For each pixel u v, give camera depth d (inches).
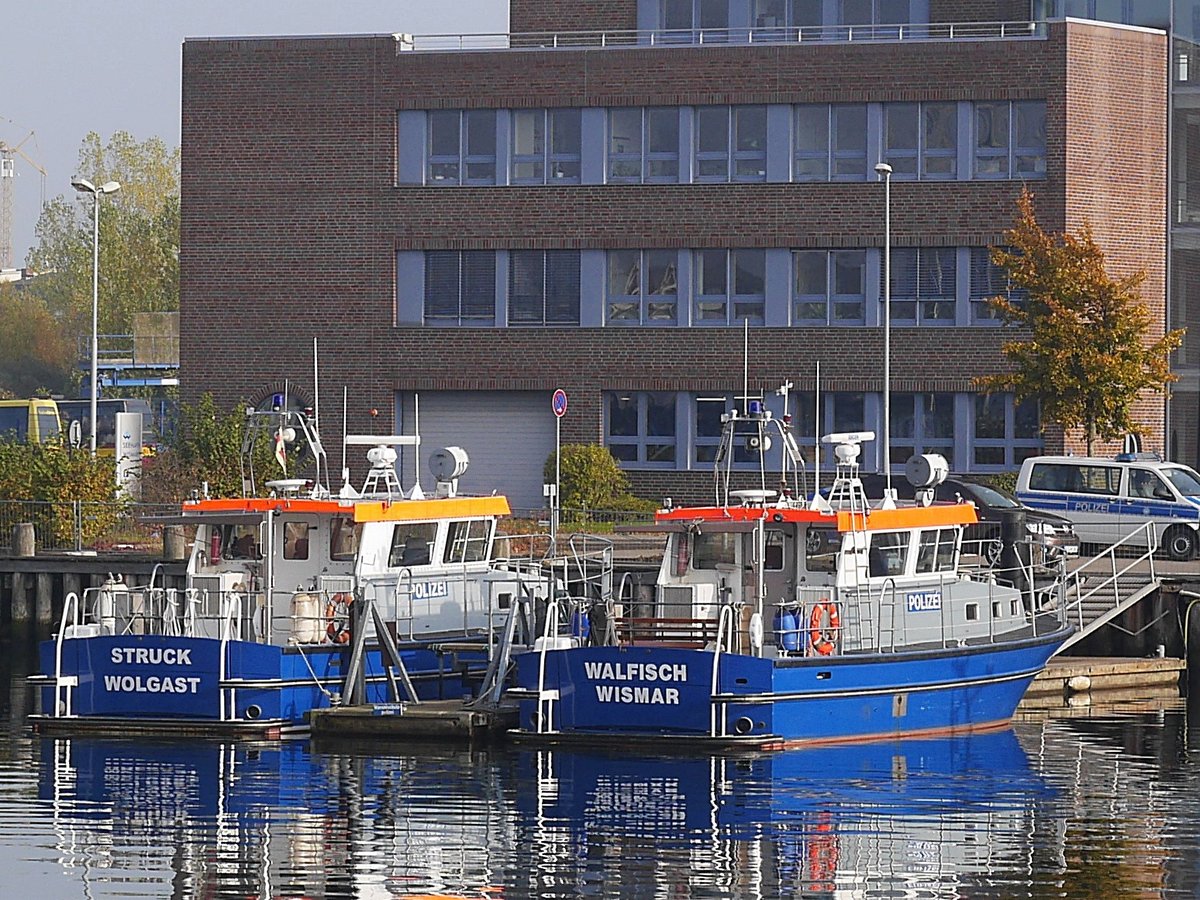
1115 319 5088.6
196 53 5994.1
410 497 3321.9
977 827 2444.6
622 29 6200.8
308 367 5959.6
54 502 4813.0
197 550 3235.7
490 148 5871.1
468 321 5895.7
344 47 5920.3
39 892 2126.0
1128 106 5693.9
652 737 2881.4
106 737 3016.7
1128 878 2198.6
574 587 3668.8
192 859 2263.8
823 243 5698.8
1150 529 4050.2
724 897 2118.6
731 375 5757.9
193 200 6008.9
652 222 5782.5
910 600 3095.5
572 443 5836.6
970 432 5654.5
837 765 2815.0
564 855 2282.2
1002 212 5615.2
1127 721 3348.9
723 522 3036.4
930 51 5639.8
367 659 3112.7
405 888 2146.9
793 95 5703.7
